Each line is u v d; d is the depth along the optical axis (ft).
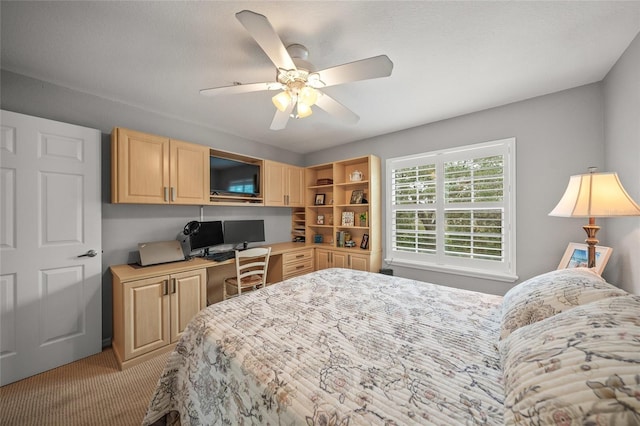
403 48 5.38
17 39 5.05
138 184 7.43
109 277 7.64
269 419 2.62
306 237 13.47
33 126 6.04
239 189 10.55
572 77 6.55
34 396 5.41
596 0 4.15
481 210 8.79
